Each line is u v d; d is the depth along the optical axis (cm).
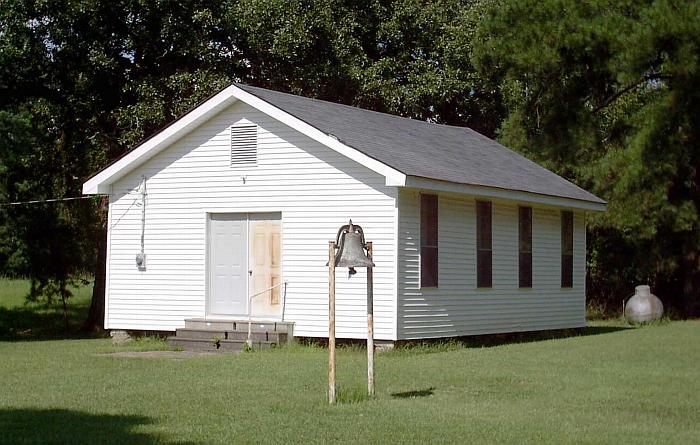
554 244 2509
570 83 3156
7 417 1130
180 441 987
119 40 2877
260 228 2086
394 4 3519
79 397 1286
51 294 3097
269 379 1457
